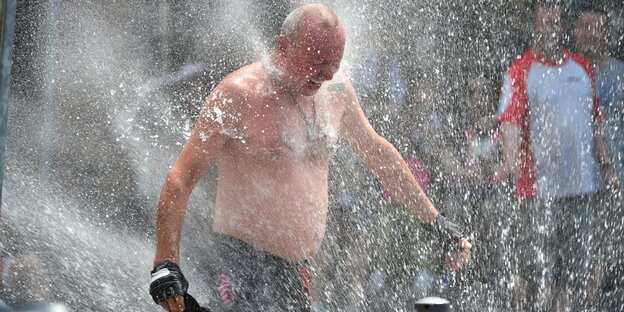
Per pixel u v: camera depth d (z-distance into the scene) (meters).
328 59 7.32
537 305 10.71
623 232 10.76
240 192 7.46
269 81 7.40
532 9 10.98
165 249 6.93
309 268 7.75
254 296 7.55
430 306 5.19
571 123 10.74
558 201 10.83
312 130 7.55
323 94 7.68
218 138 7.23
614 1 10.80
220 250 7.59
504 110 10.88
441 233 8.14
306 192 7.58
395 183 8.09
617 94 10.80
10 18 4.86
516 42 11.33
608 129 10.75
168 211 6.97
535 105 10.75
